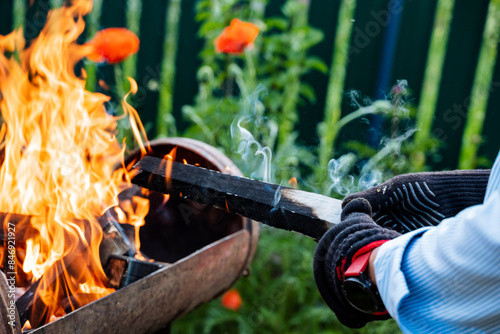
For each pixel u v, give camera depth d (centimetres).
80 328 123
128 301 136
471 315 78
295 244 262
